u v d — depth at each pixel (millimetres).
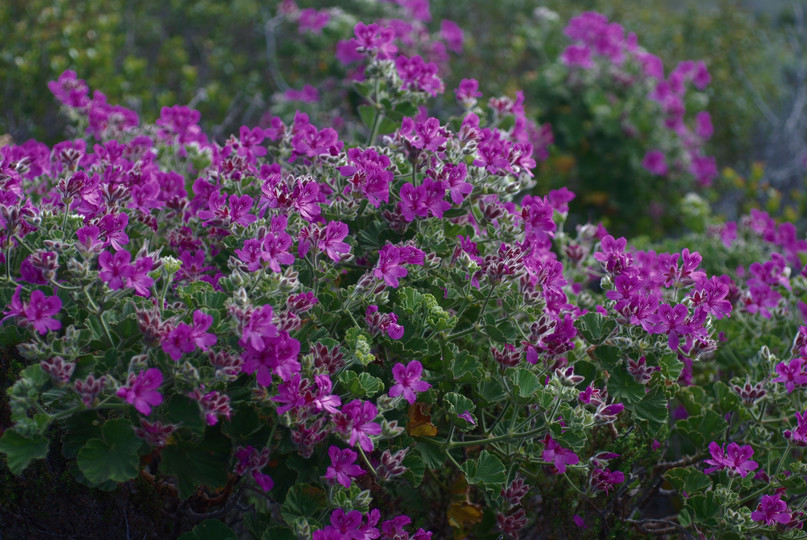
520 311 1584
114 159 1686
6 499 1536
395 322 1492
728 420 1745
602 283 1593
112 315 1452
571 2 4188
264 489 1475
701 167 3125
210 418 1384
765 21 4547
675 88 3102
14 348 1534
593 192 2932
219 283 1521
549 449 1518
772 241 2160
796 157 3443
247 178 1640
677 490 1651
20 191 1537
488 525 1644
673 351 1543
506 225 1606
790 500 1694
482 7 3865
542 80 2982
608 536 1641
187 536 1499
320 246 1480
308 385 1414
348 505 1427
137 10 3207
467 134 1613
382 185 1546
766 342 1834
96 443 1393
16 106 2447
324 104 2990
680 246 2174
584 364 1589
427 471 1657
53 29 2641
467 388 1630
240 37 3514
